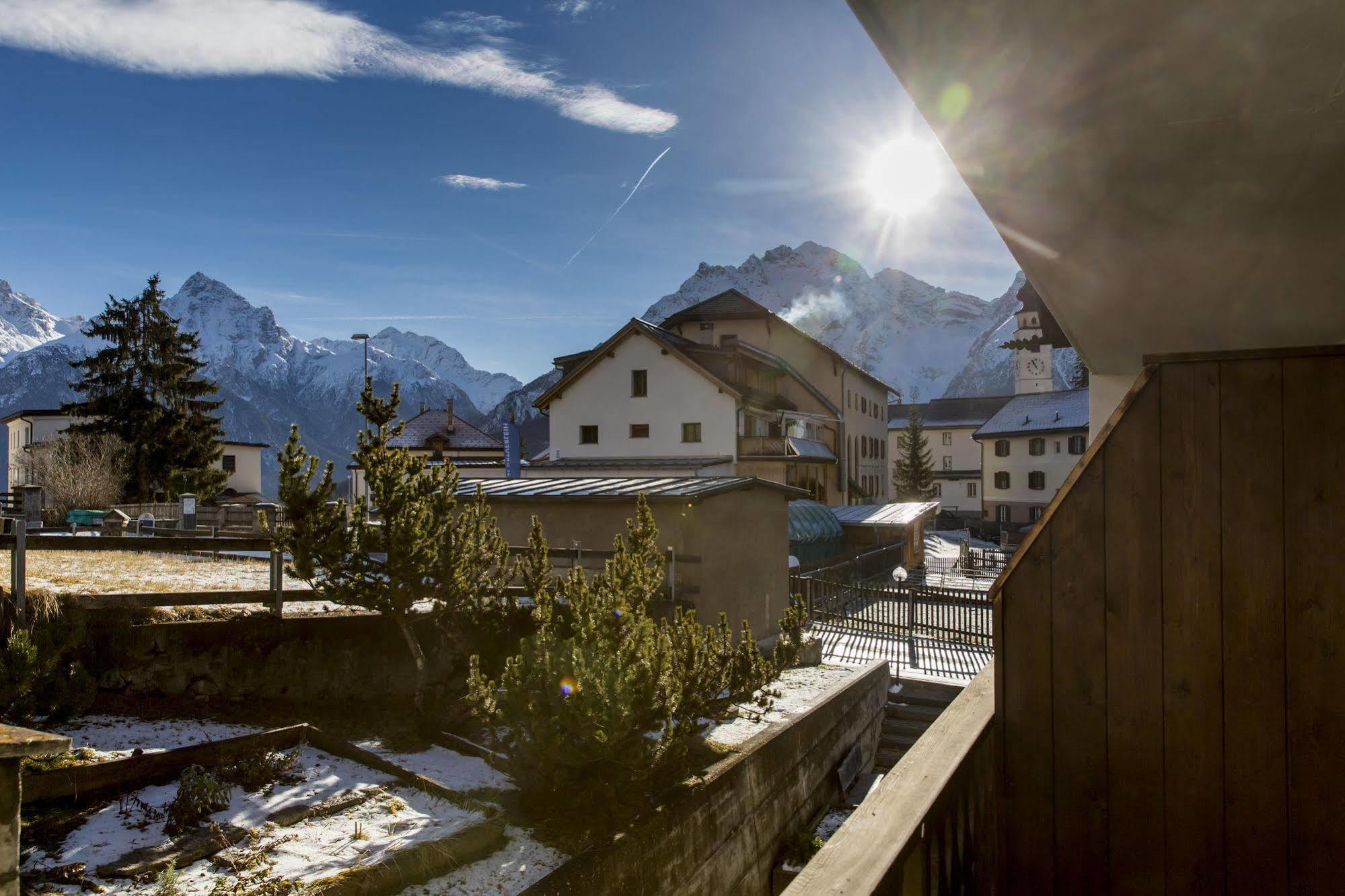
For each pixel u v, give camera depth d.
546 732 7.01
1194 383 3.41
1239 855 3.26
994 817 3.65
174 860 5.86
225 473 44.47
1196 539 3.38
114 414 41.75
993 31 1.96
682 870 7.55
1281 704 3.22
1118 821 3.45
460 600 9.23
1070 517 3.59
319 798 7.16
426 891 6.05
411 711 9.69
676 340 41.75
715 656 8.82
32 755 4.40
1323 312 4.20
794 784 10.14
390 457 8.91
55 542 9.81
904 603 19.05
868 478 61.41
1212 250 3.37
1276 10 1.80
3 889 4.35
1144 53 1.99
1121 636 3.48
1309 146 2.44
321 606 10.60
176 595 8.86
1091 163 2.63
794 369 49.44
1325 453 3.20
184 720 8.52
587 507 14.99
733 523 15.28
